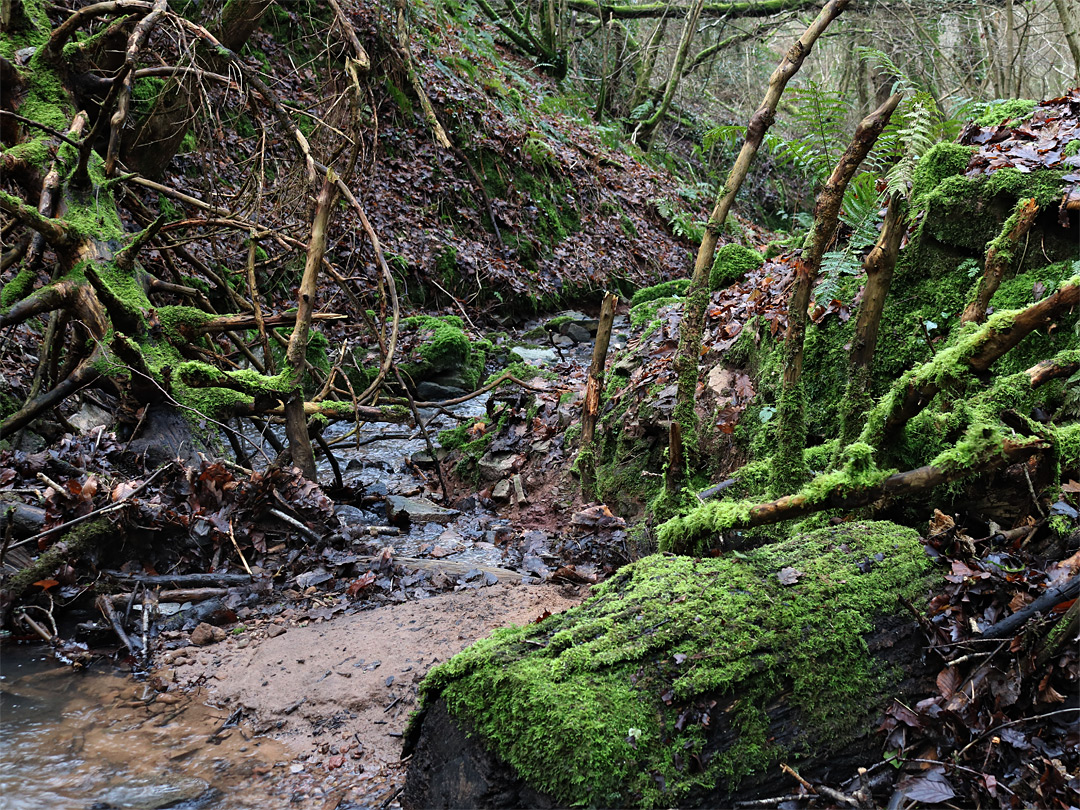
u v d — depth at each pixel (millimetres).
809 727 2160
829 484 2658
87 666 3254
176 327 5188
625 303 13211
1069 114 4262
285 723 2838
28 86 5703
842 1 3049
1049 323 3076
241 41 8227
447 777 2209
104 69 6270
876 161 5465
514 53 17812
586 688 2139
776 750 2111
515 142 13391
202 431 4793
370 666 3143
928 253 3883
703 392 4648
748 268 6082
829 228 3021
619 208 14680
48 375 5266
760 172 19938
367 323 6078
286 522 4312
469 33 15766
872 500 2652
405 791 2324
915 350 3768
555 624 2428
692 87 21266
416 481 6000
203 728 2816
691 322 3330
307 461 4863
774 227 19422
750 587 2436
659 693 2141
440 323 9117
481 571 4047
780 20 17906
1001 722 2131
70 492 3941
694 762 2055
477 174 12523
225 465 4629
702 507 2873
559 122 15883
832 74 19328
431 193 11859
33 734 2734
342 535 4359
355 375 8297
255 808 2379
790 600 2377
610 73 19047
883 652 2312
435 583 3910
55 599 3639
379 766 2582
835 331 4094
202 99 6371
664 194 16031
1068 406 2982
